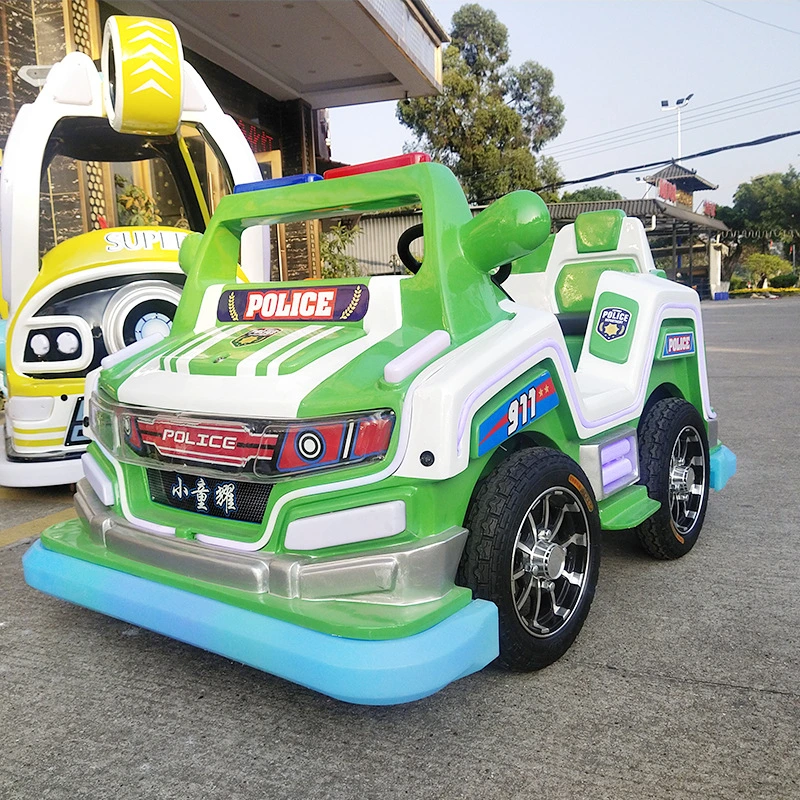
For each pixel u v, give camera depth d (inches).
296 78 447.2
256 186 110.6
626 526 105.0
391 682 67.1
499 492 82.0
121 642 101.8
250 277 185.8
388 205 97.4
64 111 171.2
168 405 86.6
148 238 170.2
